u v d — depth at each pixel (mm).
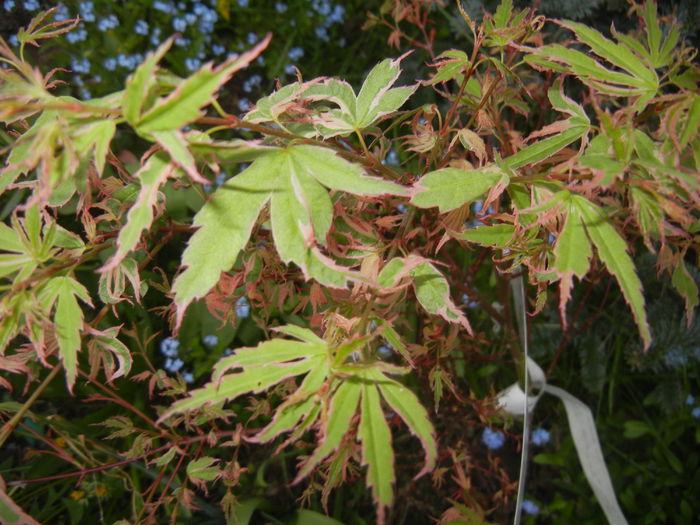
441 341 198
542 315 309
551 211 118
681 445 295
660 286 291
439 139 163
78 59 328
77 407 272
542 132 144
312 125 155
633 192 117
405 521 275
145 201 101
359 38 369
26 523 127
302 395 107
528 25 144
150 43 350
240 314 229
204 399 107
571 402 251
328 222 113
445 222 152
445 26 345
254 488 267
